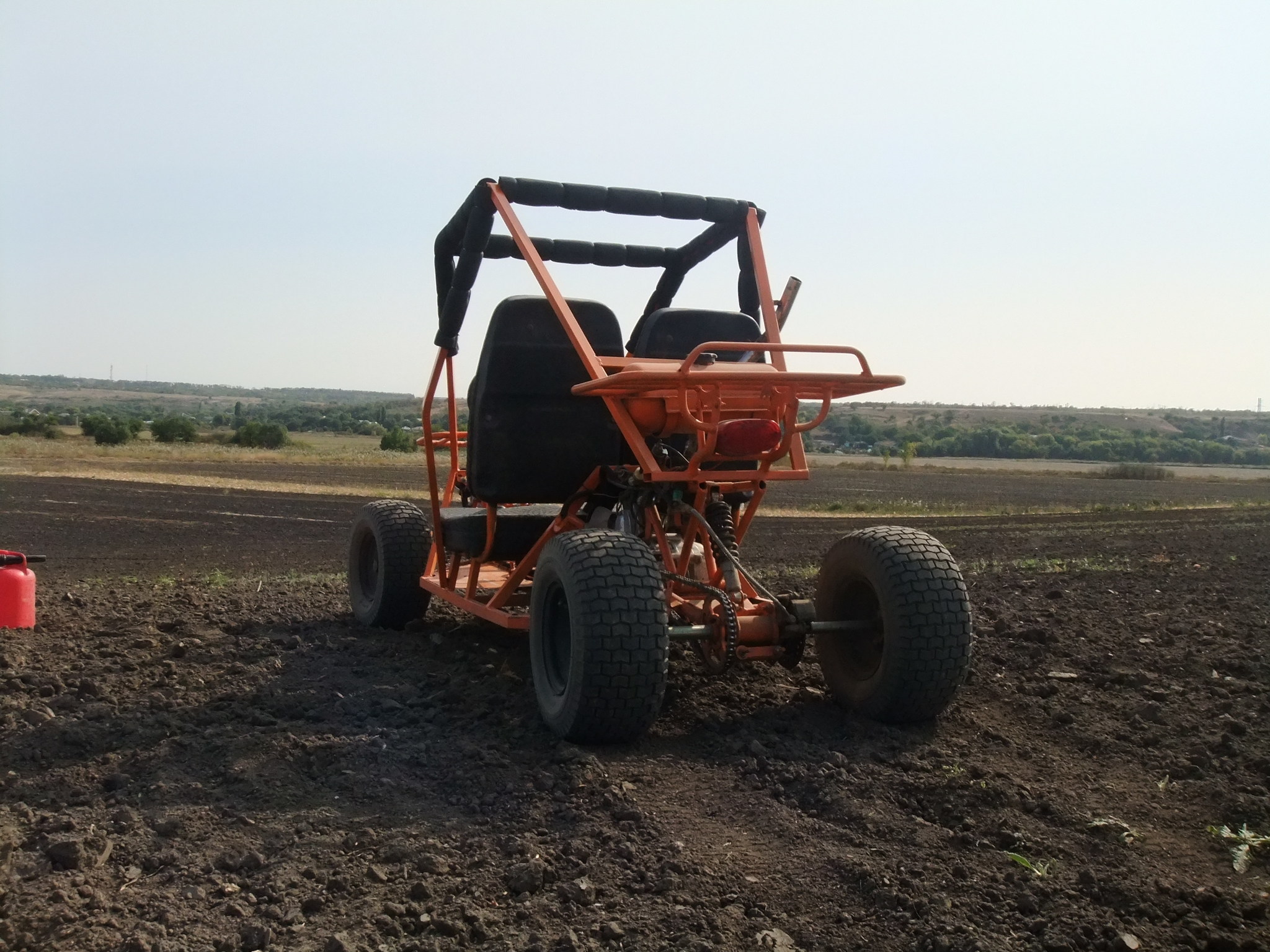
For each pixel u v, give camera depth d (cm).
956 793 405
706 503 530
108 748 452
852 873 337
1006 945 292
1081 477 5322
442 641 677
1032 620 749
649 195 592
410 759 438
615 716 445
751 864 347
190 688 545
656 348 574
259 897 318
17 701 504
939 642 477
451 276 661
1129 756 459
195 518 1866
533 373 581
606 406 588
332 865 340
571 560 455
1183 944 297
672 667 592
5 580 672
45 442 5894
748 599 528
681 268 702
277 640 673
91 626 701
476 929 300
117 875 331
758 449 458
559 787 408
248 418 15650
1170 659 626
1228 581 1015
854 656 525
